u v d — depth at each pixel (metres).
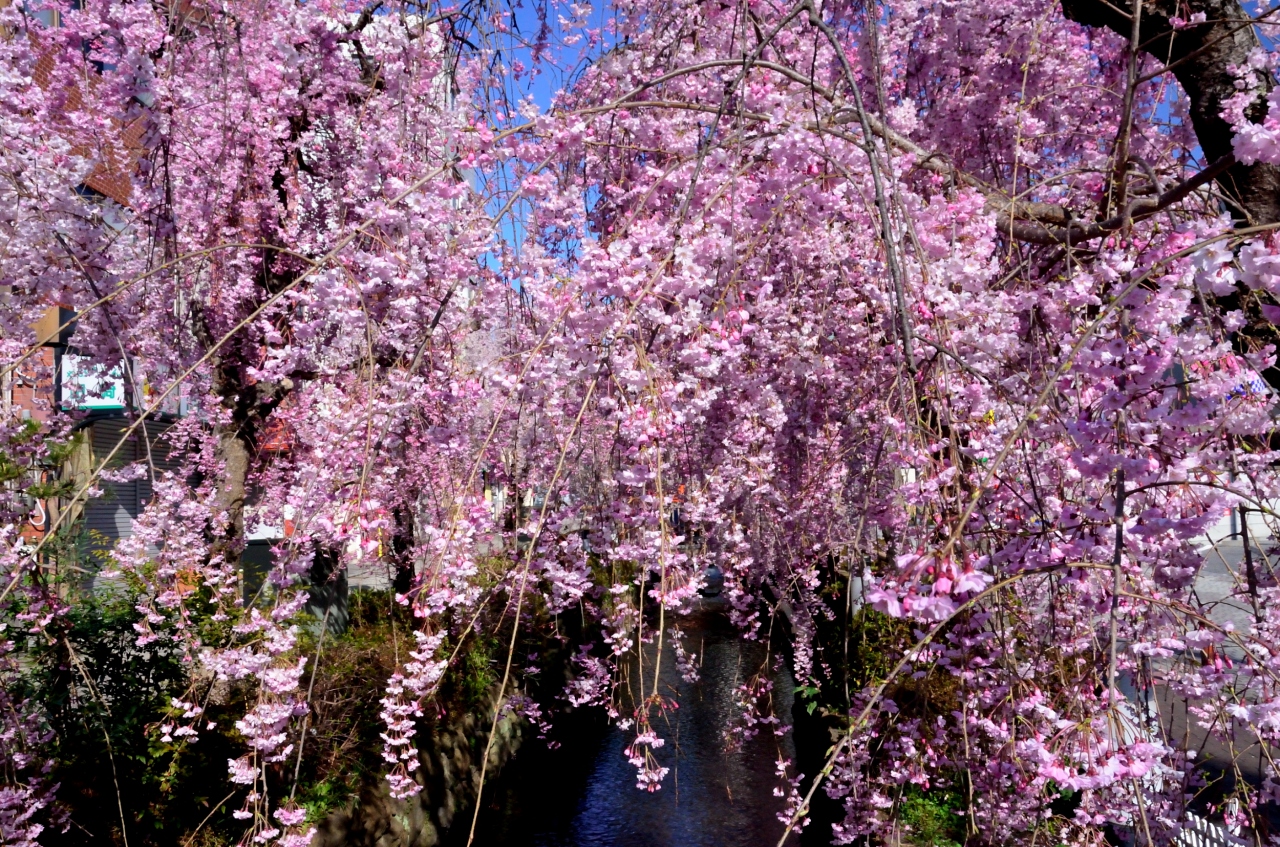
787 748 8.86
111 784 4.20
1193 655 2.10
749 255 2.63
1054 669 2.40
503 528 3.39
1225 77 2.71
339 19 4.29
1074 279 1.95
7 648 3.54
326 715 5.46
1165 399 1.55
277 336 3.68
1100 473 1.53
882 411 2.71
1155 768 1.87
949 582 1.22
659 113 2.98
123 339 4.27
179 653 4.80
